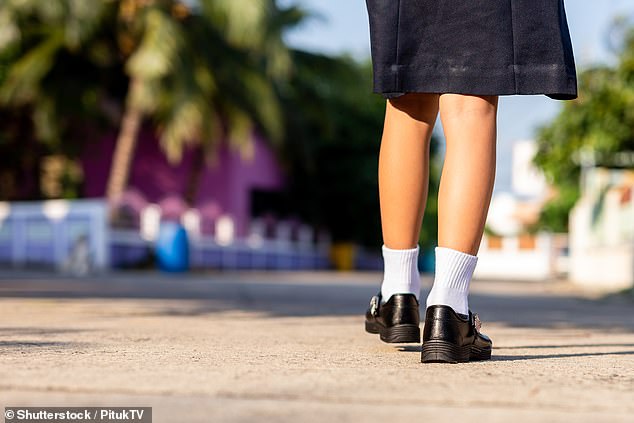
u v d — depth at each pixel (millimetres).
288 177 38469
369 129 38875
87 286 11703
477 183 2984
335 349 3312
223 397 2010
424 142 3346
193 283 14312
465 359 2932
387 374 2479
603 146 13984
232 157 34812
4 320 4762
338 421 1744
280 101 32062
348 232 40438
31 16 27422
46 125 28094
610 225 19297
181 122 26328
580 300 11414
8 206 24312
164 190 33594
